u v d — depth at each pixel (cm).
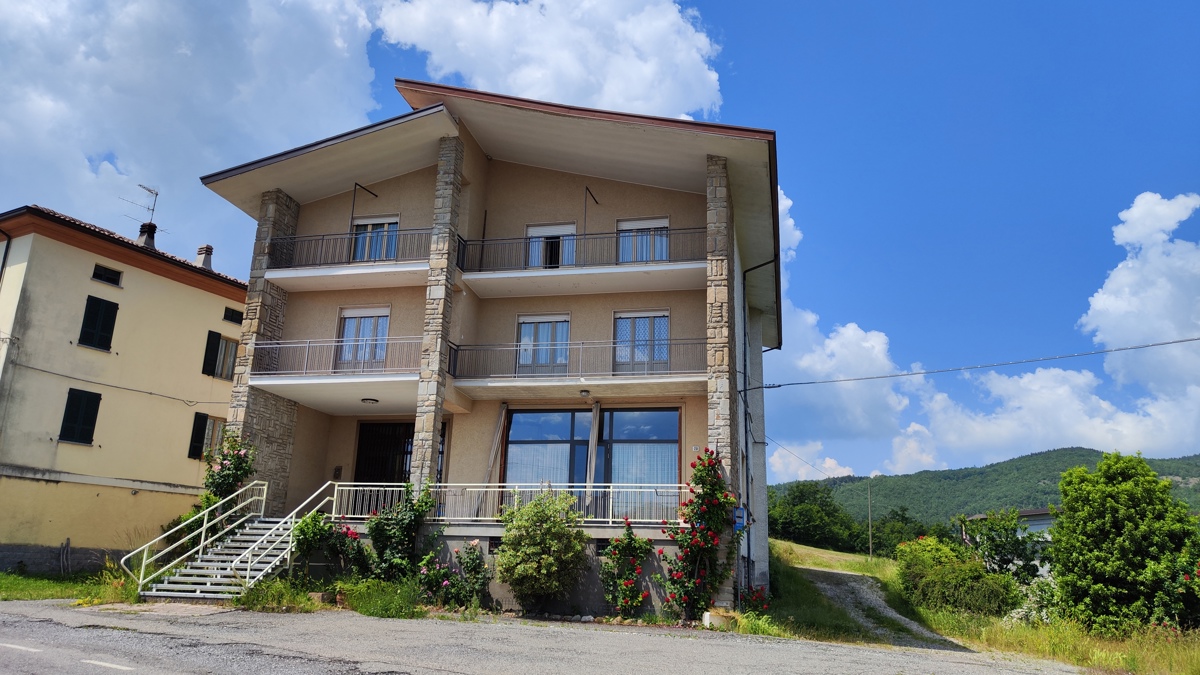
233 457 1911
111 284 2291
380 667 913
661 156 1978
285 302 2202
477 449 2047
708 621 1502
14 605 1400
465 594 1619
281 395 2088
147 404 2352
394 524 1697
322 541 1709
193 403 2495
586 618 1544
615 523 1669
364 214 2217
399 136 2044
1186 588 1752
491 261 2155
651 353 2045
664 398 2003
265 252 2130
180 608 1397
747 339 2623
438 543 1711
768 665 1051
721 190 1906
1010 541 2384
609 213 2144
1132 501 1862
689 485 1658
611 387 1925
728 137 1842
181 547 1892
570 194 2180
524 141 2116
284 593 1473
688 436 1955
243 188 2195
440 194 2009
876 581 3170
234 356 2662
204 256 2778
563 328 2117
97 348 2227
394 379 1920
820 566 3806
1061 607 1911
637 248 2084
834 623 1900
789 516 6412
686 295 2070
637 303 2092
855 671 1045
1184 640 1591
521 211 2191
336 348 2153
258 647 1020
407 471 2206
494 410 2072
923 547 2638
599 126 1925
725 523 1647
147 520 2319
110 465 2222
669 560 1586
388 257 2158
